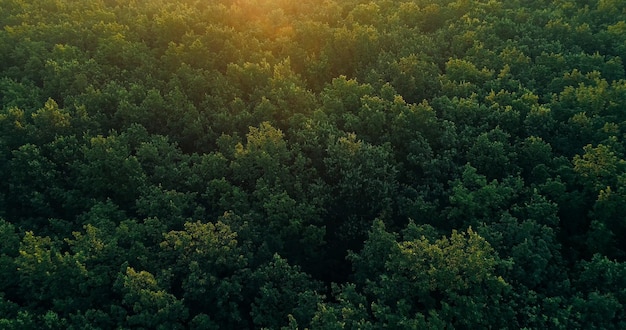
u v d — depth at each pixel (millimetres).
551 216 60875
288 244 67062
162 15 99750
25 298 56688
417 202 65625
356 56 94125
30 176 71000
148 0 111500
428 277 53188
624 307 53281
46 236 64250
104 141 71125
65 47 89125
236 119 79812
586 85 80875
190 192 72000
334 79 82750
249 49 94000
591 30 98312
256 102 84688
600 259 55625
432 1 107938
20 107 78938
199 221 60688
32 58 86938
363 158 69000
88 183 69750
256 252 64062
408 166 74188
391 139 74375
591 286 55875
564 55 89938
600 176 63438
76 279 56125
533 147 68938
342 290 57688
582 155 70375
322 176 73875
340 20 102125
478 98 80812
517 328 52031
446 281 52812
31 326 52156
